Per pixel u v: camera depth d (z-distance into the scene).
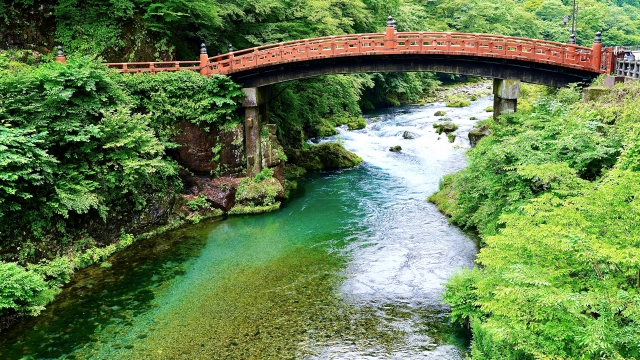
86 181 18.86
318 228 22.27
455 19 65.38
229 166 25.52
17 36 25.22
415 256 18.88
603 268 8.88
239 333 14.02
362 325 14.25
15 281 14.73
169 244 20.80
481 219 18.19
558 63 23.92
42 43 25.88
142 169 20.53
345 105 44.22
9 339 13.91
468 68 25.64
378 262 18.50
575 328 8.28
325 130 38.66
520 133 18.97
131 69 24.00
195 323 14.60
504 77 25.28
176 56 29.08
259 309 15.32
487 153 17.83
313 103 37.56
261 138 26.41
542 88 32.72
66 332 14.24
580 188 13.20
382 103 52.50
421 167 31.02
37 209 17.62
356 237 21.03
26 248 17.03
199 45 31.06
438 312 14.86
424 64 26.16
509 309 9.03
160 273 18.03
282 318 14.76
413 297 15.83
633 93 18.44
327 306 15.41
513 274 8.94
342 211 24.38
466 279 13.93
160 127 23.61
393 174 30.20
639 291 8.30
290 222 23.16
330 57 24.91
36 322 14.78
